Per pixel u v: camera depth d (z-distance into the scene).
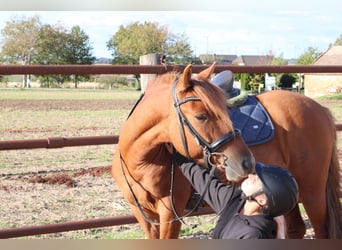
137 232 4.97
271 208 2.26
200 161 3.03
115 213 5.54
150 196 3.40
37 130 12.28
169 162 3.31
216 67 4.34
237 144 2.89
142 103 3.26
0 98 22.98
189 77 2.93
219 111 2.87
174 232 3.40
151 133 3.18
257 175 2.31
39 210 5.61
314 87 33.50
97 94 28.55
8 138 10.84
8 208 5.65
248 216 2.33
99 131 12.20
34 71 3.88
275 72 4.56
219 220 2.48
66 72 3.97
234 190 2.66
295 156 3.83
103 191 6.50
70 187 6.70
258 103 3.88
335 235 3.93
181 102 2.96
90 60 43.47
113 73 4.09
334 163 4.05
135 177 3.37
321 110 4.06
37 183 6.90
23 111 16.97
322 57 37.94
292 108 3.88
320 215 3.96
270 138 3.68
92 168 7.89
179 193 3.35
